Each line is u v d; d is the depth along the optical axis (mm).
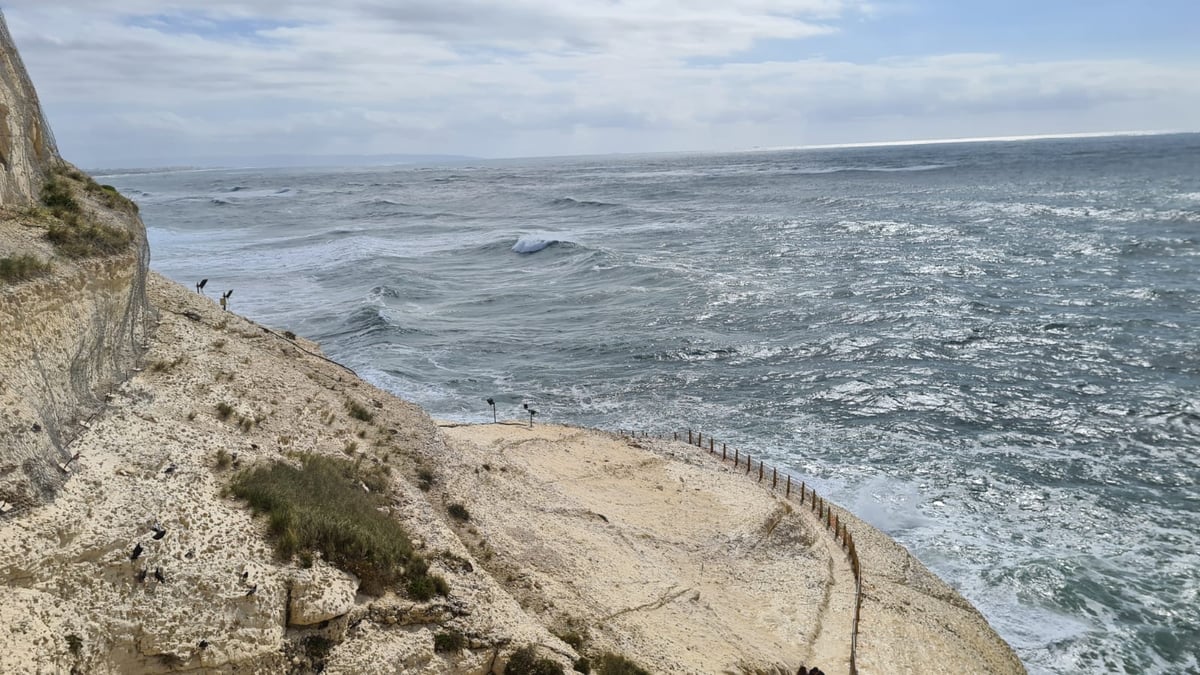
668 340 48750
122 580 11359
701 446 33281
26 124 18703
